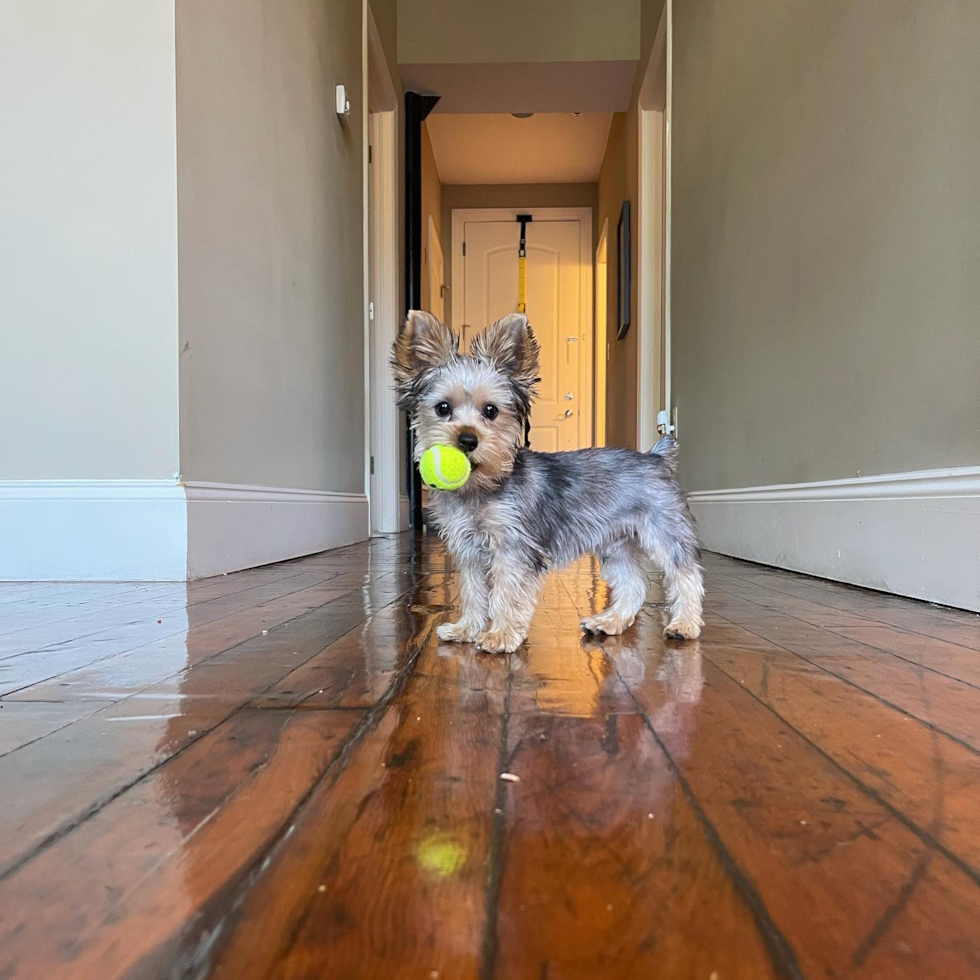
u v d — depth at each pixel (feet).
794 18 9.53
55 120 8.41
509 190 32.60
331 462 14.15
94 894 1.90
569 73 20.74
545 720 3.43
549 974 1.58
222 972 1.59
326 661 4.66
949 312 6.45
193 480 8.80
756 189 10.91
